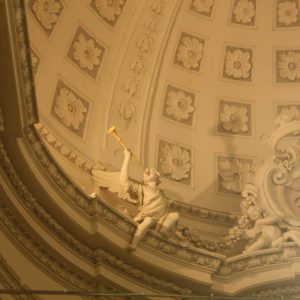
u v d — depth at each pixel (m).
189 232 22.25
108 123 23.55
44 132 21.53
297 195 23.44
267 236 22.38
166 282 20.83
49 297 18.97
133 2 24.75
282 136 24.81
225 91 25.97
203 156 25.11
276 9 26.27
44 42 22.45
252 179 23.48
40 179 18.83
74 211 19.62
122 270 20.34
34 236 19.12
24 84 17.31
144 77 24.91
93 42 23.94
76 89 23.22
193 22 25.80
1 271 18.14
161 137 24.72
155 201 21.52
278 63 26.27
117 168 23.00
